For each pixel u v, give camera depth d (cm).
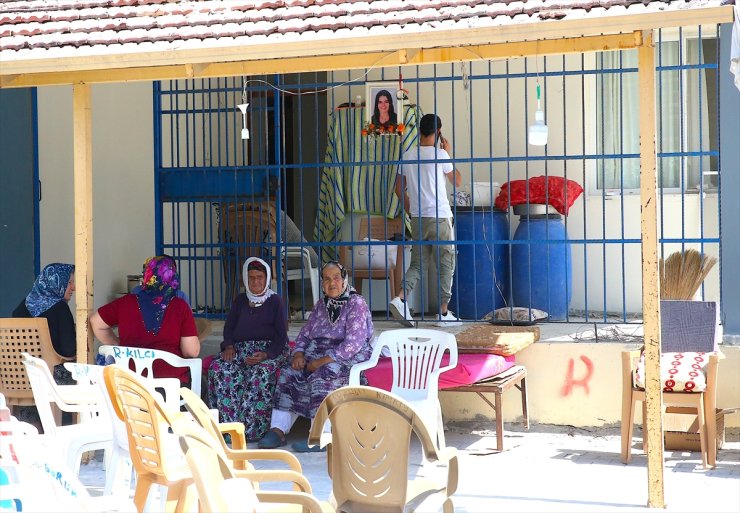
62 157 998
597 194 1052
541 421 848
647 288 627
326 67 707
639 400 739
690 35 1005
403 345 772
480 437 829
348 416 472
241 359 829
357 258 1041
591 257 1052
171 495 511
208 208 1208
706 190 1007
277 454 504
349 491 479
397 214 1028
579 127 1052
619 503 638
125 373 511
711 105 999
